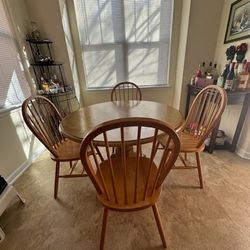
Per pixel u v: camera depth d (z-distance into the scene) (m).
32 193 1.52
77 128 1.13
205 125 1.39
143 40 2.56
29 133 2.02
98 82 2.77
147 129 1.03
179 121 1.16
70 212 1.31
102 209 1.32
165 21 2.47
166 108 1.46
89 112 1.45
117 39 2.53
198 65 2.39
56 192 1.44
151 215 1.24
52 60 2.13
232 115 2.04
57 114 1.54
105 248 1.04
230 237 1.06
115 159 1.22
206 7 2.10
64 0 2.22
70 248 1.05
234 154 1.97
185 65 2.38
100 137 0.96
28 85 2.10
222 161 1.84
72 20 2.38
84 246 1.06
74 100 2.48
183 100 2.58
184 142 1.40
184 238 1.07
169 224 1.16
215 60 2.34
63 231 1.16
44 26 2.14
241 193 1.41
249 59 1.70
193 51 2.31
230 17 1.97
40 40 2.08
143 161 1.17
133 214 1.25
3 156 1.61
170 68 2.70
